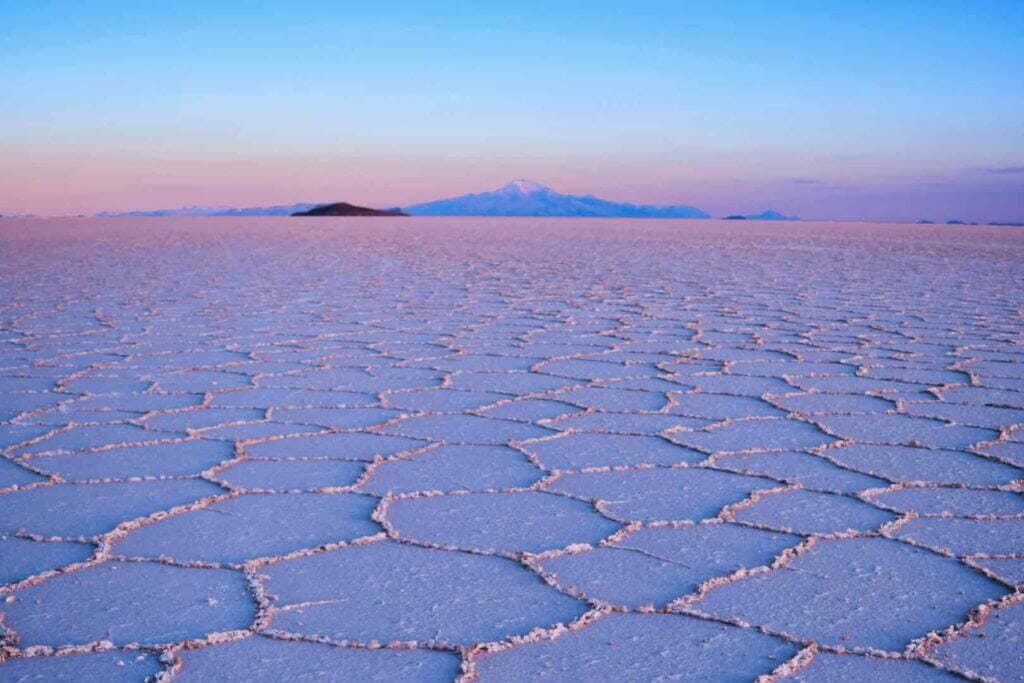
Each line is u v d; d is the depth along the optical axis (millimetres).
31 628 1448
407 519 1970
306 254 12188
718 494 2150
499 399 3219
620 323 5250
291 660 1347
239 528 1907
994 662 1347
